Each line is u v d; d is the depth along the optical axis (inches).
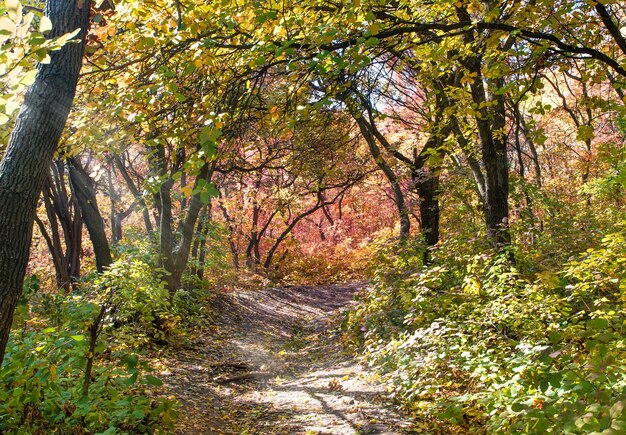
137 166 729.6
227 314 663.8
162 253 517.3
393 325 395.2
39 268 706.8
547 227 454.9
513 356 201.2
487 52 266.1
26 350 179.8
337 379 346.0
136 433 200.8
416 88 592.1
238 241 1102.4
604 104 242.4
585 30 245.8
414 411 248.4
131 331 400.8
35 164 141.9
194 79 240.7
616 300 244.5
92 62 235.9
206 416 288.4
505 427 159.6
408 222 593.0
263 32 215.0
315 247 1214.3
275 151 725.3
